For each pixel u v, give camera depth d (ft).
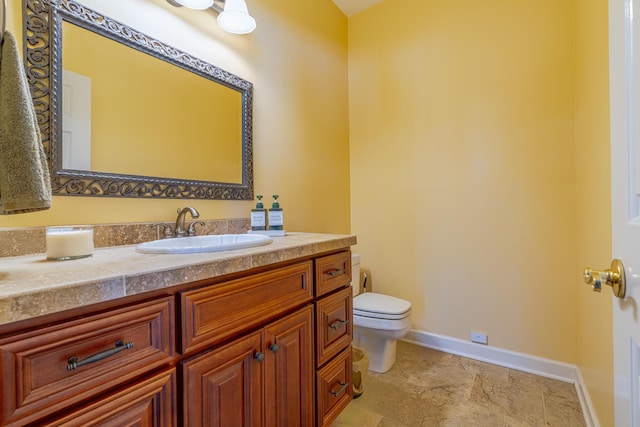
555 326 5.65
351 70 8.14
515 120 5.99
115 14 3.58
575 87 5.32
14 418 1.48
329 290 3.84
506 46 6.08
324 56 7.25
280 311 3.06
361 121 8.01
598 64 3.80
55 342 1.61
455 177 6.64
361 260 7.95
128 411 1.90
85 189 3.26
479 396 5.15
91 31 3.36
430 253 6.97
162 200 4.00
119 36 3.59
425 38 7.04
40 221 2.96
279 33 5.92
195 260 2.37
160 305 2.08
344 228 7.85
